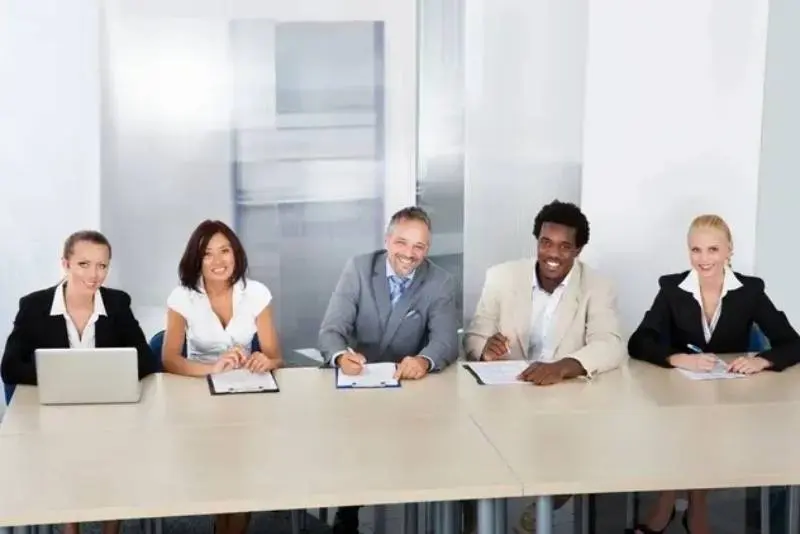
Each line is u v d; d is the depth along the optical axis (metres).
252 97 4.13
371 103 4.21
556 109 4.31
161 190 4.12
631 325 4.51
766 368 3.20
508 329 3.47
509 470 2.24
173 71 4.06
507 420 2.64
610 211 4.42
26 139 3.99
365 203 4.26
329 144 4.21
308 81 4.16
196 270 3.23
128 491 2.09
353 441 2.45
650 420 2.65
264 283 4.25
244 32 4.09
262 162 4.18
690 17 4.34
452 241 4.32
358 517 3.54
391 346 3.36
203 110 4.11
